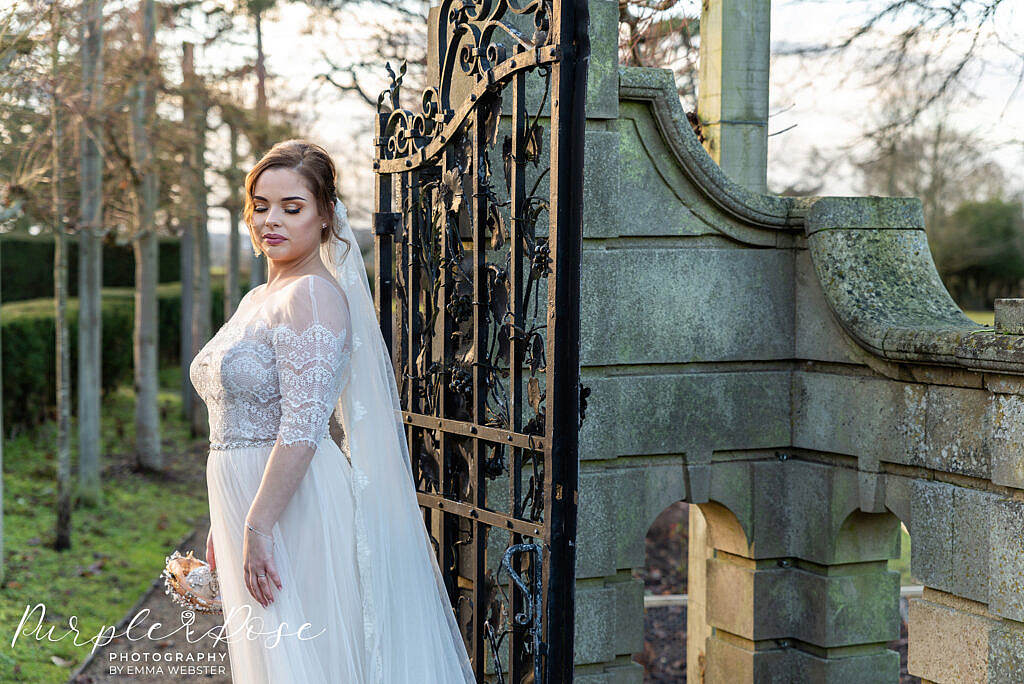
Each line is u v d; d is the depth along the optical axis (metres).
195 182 10.48
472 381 2.98
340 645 2.54
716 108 4.20
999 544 2.77
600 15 3.23
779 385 3.65
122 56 8.42
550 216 2.52
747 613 3.67
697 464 3.54
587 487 3.35
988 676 2.79
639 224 3.42
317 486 2.58
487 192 2.88
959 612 2.92
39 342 10.37
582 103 2.47
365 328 2.74
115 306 13.94
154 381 10.38
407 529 2.75
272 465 2.41
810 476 3.60
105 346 13.41
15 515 7.71
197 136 10.34
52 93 6.57
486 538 3.02
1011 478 2.71
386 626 2.62
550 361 2.52
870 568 3.63
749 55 4.19
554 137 2.50
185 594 2.87
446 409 3.11
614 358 3.40
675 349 3.49
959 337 2.85
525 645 2.72
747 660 3.67
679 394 3.51
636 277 3.42
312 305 2.51
